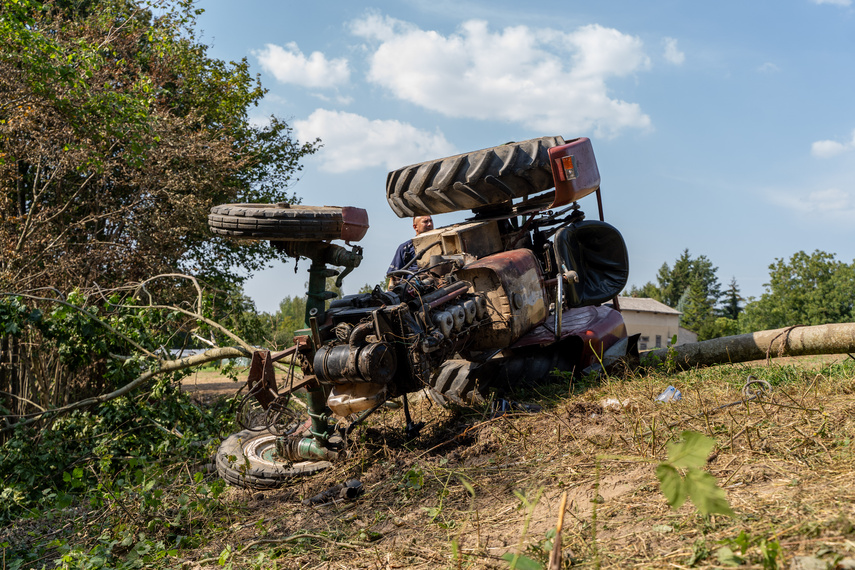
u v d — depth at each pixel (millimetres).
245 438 5914
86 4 17156
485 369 5867
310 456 5184
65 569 3988
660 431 3988
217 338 10156
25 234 12125
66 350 7816
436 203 6516
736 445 3432
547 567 2410
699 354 7270
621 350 6457
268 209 4938
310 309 5039
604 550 2451
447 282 5531
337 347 4512
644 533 2527
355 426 5152
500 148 6273
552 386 6035
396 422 6012
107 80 14469
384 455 4980
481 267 5582
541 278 6199
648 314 54562
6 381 9453
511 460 4215
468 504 3625
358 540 3455
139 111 12547
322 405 5125
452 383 5617
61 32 14789
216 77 21531
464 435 4910
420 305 4824
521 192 6234
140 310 8711
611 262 7066
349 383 4566
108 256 13383
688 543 2332
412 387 4859
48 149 12773
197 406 8938
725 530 2354
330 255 5059
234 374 8297
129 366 7918
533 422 4902
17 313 7586
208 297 11453
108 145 14305
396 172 6789
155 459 6980
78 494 6023
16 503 6188
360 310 4625
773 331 6973
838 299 67875
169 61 18344
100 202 14539
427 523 3457
